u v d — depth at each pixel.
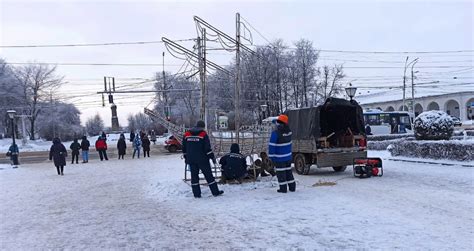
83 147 26.11
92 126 113.75
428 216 7.14
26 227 7.75
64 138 73.19
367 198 8.94
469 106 68.25
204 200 9.42
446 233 6.07
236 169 11.15
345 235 6.07
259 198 9.26
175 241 6.23
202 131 9.93
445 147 15.36
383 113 42.41
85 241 6.50
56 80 70.88
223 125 12.70
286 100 54.06
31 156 36.97
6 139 61.56
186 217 7.83
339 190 10.16
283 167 9.88
